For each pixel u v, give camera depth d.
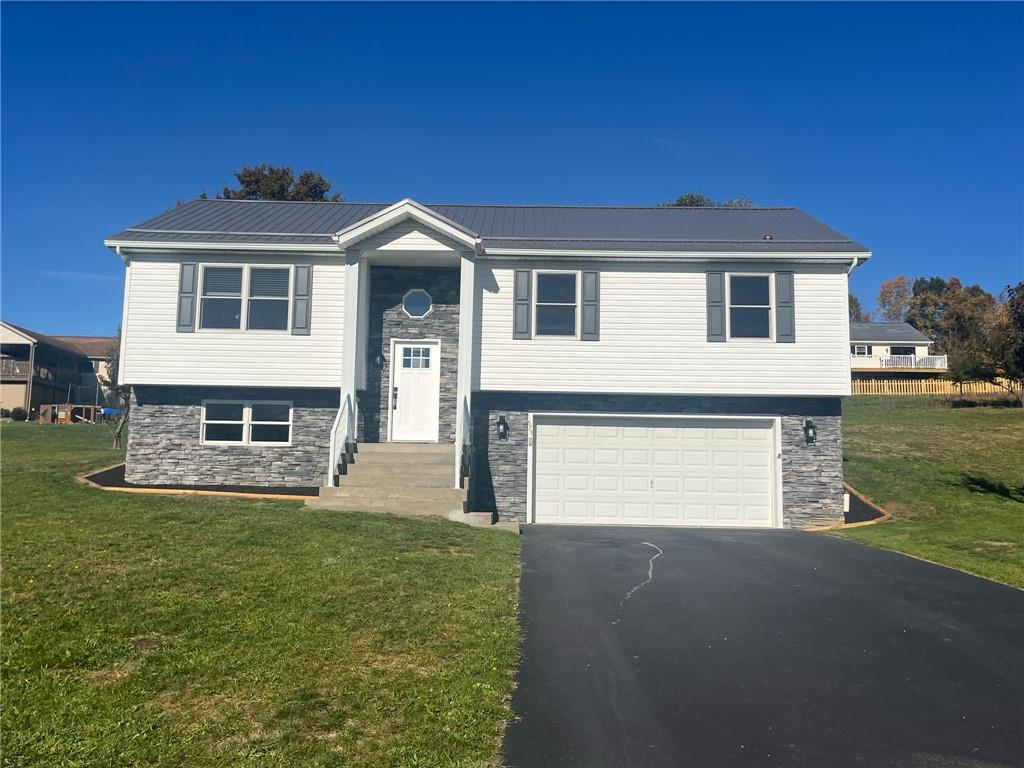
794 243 16.83
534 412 16.69
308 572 8.48
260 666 5.96
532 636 7.12
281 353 16.58
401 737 5.01
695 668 6.45
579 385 16.55
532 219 19.75
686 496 16.53
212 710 5.26
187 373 16.55
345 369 15.84
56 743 4.78
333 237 16.12
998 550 11.92
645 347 16.56
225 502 12.74
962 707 5.79
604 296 16.70
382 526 11.34
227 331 16.62
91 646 6.18
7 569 8.07
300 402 16.81
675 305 16.62
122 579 7.88
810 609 8.22
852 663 6.65
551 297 16.80
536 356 16.61
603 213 20.78
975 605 8.51
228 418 16.81
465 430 15.60
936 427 25.31
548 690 5.91
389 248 15.95
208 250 16.58
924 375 46.84
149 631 6.56
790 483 16.30
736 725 5.41
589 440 16.73
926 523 14.79
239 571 8.37
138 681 5.64
